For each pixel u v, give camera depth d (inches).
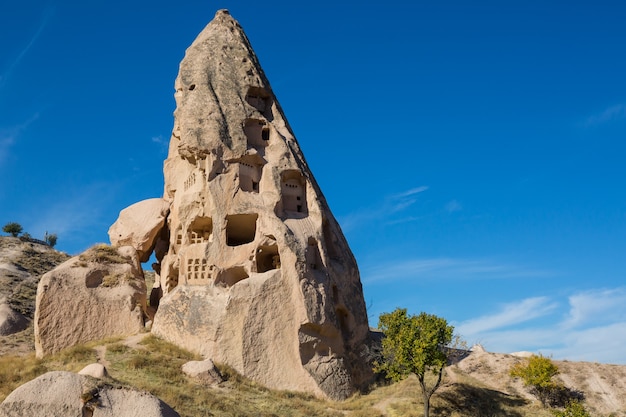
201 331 1392.7
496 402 1467.8
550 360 1636.3
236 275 1512.1
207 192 1576.0
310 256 1526.8
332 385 1395.2
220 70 1793.8
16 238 3021.7
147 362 1283.2
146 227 1763.0
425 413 1280.8
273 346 1384.1
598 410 1531.7
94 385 728.3
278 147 1688.0
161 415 725.3
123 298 1529.3
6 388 1112.8
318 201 1656.0
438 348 1359.5
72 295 1491.1
